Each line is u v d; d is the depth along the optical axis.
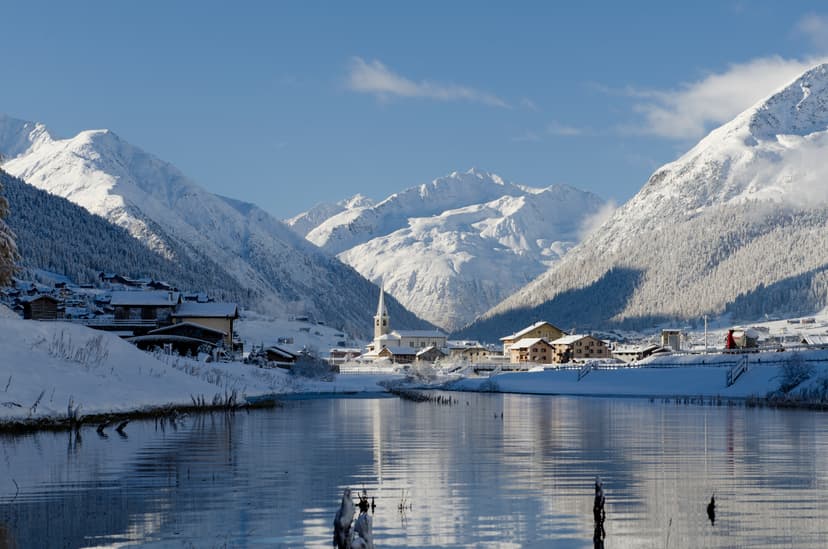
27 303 191.62
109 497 42.81
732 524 37.75
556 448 63.31
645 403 129.62
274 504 41.41
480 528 37.28
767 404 122.75
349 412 104.00
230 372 150.62
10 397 73.62
